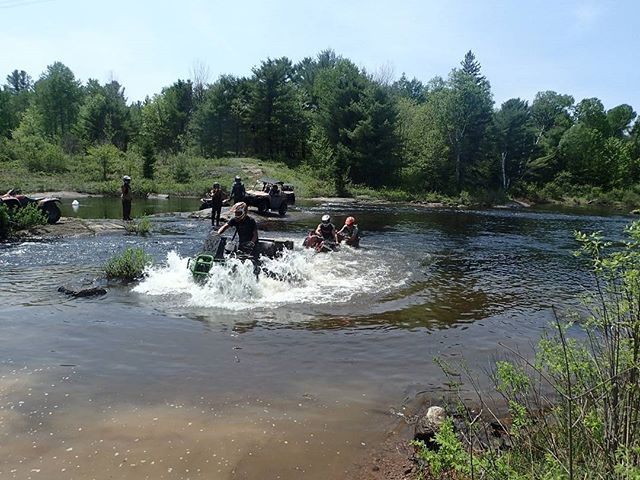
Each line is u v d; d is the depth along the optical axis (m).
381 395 4.72
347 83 49.84
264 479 3.35
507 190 51.25
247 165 48.84
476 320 7.31
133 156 49.06
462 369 5.43
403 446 3.84
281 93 60.97
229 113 63.84
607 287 3.38
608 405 2.91
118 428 3.90
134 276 9.01
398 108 49.66
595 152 59.88
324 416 4.27
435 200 42.66
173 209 24.84
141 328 6.32
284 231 17.00
